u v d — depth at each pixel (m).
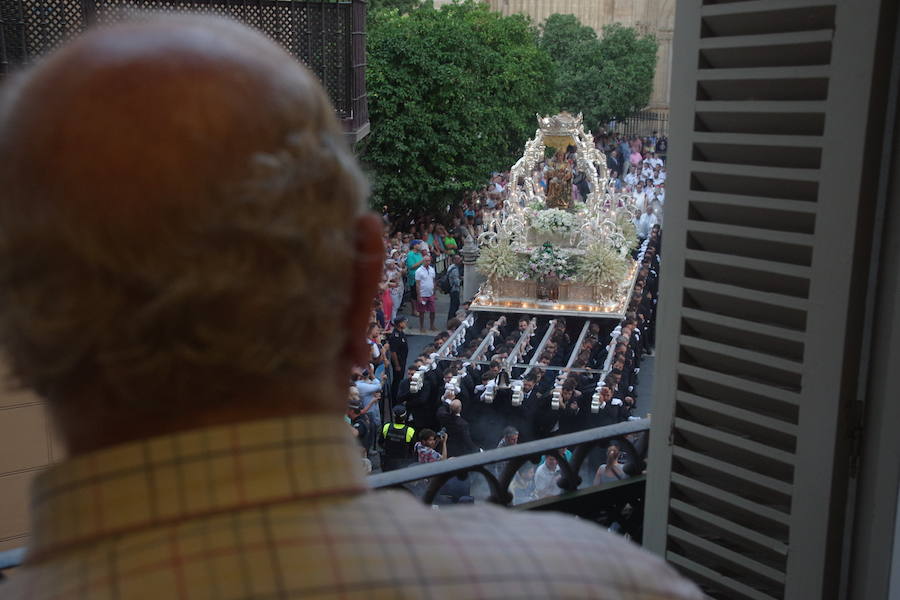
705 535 2.69
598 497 3.37
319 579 0.66
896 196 2.14
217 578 0.65
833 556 2.37
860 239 2.17
